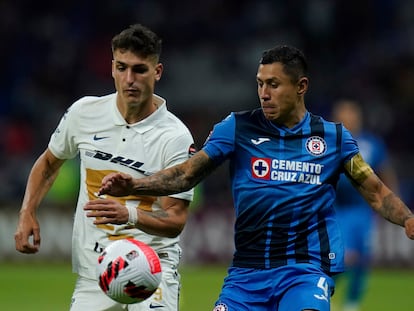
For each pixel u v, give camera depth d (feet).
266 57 75.25
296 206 74.43
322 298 71.46
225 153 76.23
